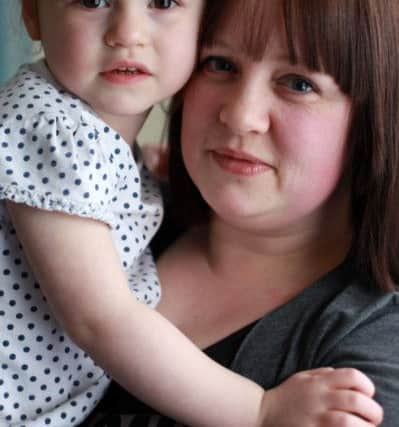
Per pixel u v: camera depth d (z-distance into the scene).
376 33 0.98
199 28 1.02
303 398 0.92
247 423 0.94
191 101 1.04
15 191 0.93
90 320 0.93
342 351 0.97
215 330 1.07
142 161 1.13
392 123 1.03
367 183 1.07
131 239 1.06
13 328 0.99
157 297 1.10
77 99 1.01
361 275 1.06
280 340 1.02
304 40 0.95
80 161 0.94
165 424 1.00
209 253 1.14
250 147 0.99
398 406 0.92
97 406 1.08
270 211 1.03
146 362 0.93
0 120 0.95
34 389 1.01
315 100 0.99
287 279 1.09
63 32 0.98
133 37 0.96
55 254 0.93
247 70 0.99
